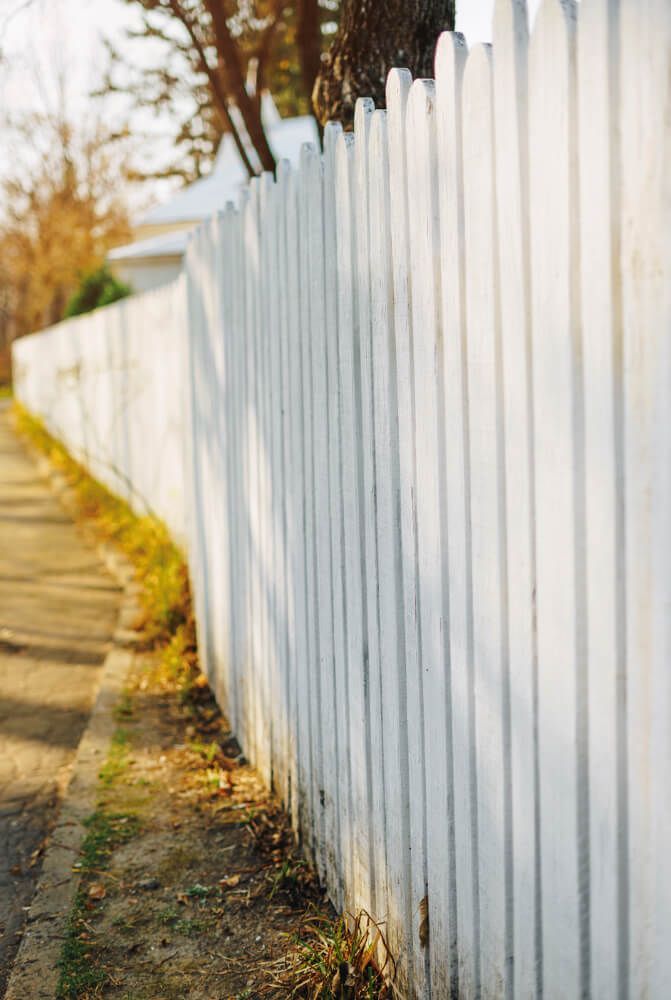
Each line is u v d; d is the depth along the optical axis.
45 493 14.47
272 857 3.79
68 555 9.95
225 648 5.15
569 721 1.90
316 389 3.36
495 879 2.24
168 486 8.75
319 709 3.54
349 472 3.05
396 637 2.74
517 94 1.96
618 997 1.81
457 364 2.29
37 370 26.12
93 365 14.41
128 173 22.97
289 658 3.92
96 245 34.50
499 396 2.12
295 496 3.69
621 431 1.72
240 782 4.45
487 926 2.29
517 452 2.05
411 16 4.17
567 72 1.79
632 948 1.78
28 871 3.88
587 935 1.91
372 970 2.94
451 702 2.44
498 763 2.19
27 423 24.88
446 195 2.30
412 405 2.58
